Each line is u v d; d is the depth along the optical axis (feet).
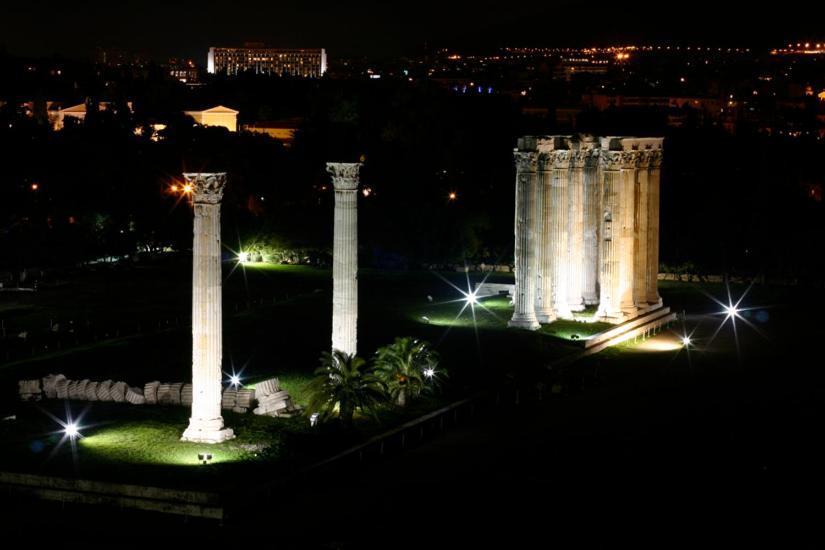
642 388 354.13
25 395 322.75
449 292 526.57
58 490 250.78
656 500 254.06
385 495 254.68
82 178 635.66
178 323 443.73
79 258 600.39
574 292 453.58
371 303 494.18
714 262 618.85
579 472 271.90
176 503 242.58
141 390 321.93
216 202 286.87
